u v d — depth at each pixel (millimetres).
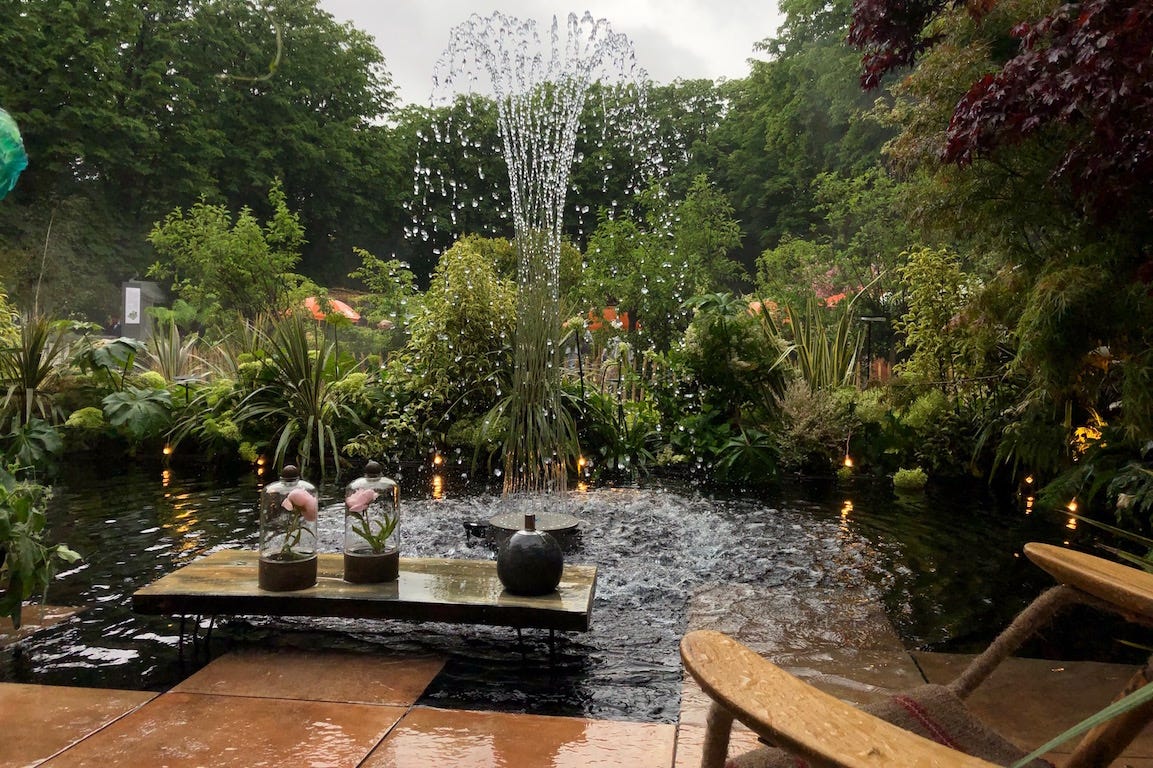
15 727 1967
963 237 4918
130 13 22516
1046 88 3162
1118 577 1013
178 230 15023
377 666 2428
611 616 2959
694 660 751
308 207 26516
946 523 4625
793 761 962
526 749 1880
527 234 4570
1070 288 3816
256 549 3785
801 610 3027
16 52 20578
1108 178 3246
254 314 14344
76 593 3137
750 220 27141
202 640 2633
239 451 6578
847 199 14453
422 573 2689
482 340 6652
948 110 4492
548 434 4535
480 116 16047
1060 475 4996
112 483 5641
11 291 17328
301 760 1806
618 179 22000
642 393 7406
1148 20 2875
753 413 6934
